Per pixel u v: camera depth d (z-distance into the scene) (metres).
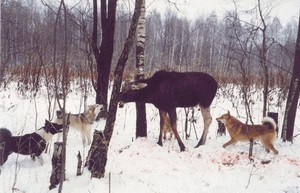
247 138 5.50
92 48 7.40
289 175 4.66
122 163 4.88
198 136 6.85
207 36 26.06
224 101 10.48
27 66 10.96
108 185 4.11
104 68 7.43
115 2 7.28
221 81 12.89
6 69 12.88
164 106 5.59
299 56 6.30
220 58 21.91
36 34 6.09
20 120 7.31
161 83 5.59
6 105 8.63
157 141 5.93
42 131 5.23
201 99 5.82
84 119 6.06
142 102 5.71
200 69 11.52
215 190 4.20
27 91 10.49
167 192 4.14
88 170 4.34
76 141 6.38
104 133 4.23
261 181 4.53
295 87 6.33
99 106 6.27
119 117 8.11
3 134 4.92
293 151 5.71
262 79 10.93
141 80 5.61
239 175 4.68
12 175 4.62
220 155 5.21
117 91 4.17
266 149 5.50
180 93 5.64
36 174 4.55
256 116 8.68
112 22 7.32
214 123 7.93
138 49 5.92
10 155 5.51
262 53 6.82
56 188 4.06
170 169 4.79
